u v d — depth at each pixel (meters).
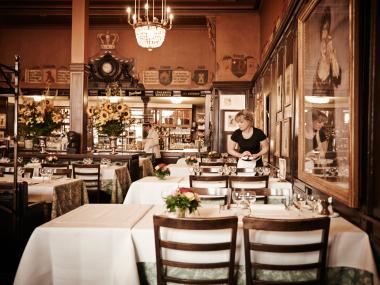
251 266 2.33
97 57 14.47
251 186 5.03
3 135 14.49
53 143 12.12
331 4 3.45
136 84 14.17
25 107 8.51
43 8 13.01
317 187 3.84
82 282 2.56
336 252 2.48
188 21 14.06
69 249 2.56
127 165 8.78
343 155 3.01
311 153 4.16
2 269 3.76
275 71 7.38
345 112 2.99
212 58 14.45
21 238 3.80
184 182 5.40
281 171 5.56
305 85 4.54
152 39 7.96
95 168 7.23
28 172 6.33
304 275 2.43
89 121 12.12
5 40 14.83
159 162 13.85
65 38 14.82
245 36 12.55
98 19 14.08
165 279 2.41
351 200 2.74
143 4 12.48
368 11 2.68
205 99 14.55
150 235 2.55
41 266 2.56
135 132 15.59
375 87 2.52
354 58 2.75
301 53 4.64
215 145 12.59
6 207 3.79
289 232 2.47
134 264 2.46
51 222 2.76
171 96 14.34
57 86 14.69
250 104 12.42
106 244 2.55
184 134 15.60
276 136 7.10
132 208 3.33
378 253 2.42
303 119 4.59
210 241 2.48
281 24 6.06
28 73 14.77
